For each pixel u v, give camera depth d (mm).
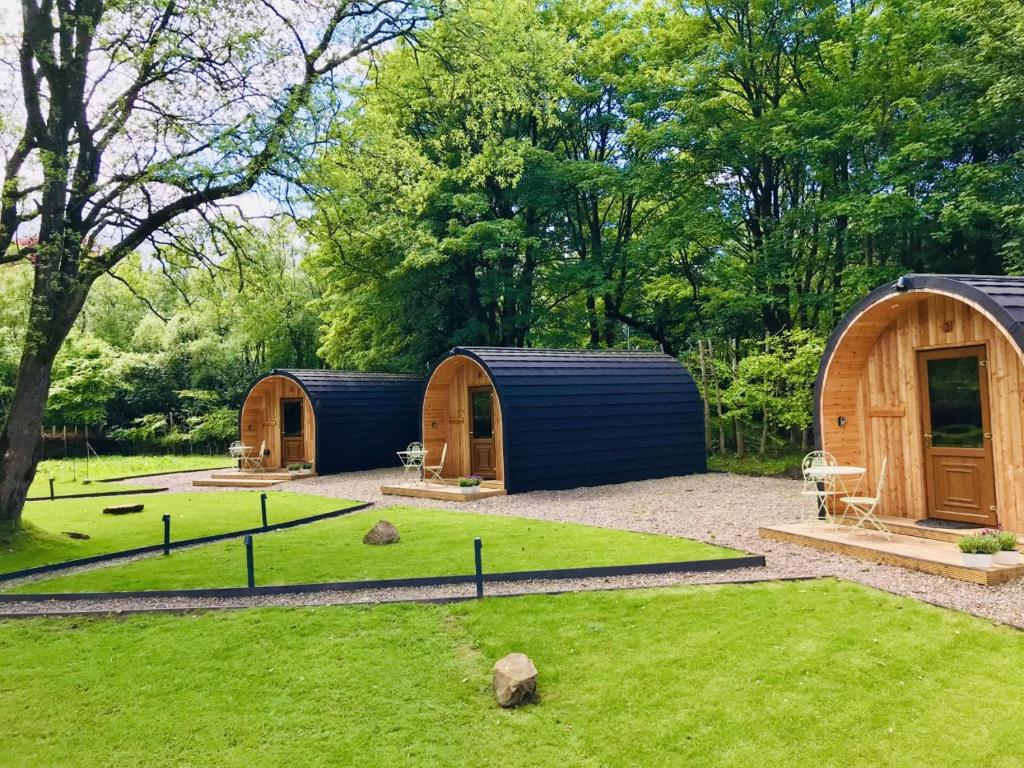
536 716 4965
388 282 23672
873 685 5000
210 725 5078
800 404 17594
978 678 4973
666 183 20938
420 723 4965
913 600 6391
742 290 21156
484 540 9852
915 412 9148
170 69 10656
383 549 9594
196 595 7762
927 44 16797
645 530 10297
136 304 39156
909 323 9195
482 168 18547
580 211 25688
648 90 21734
